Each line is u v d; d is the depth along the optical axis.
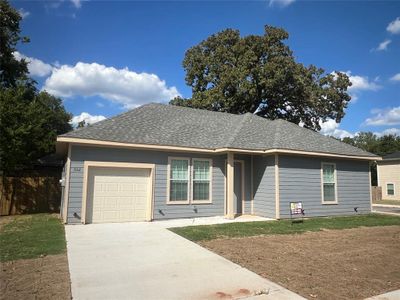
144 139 13.30
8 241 8.77
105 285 5.41
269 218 14.43
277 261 7.05
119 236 9.63
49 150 21.72
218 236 9.76
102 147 12.55
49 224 12.02
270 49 30.39
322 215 15.55
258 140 15.34
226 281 5.66
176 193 13.92
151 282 5.59
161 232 10.32
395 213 18.09
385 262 7.10
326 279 5.87
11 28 26.28
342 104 32.50
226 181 15.14
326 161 16.08
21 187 16.89
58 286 5.33
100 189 12.54
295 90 30.52
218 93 29.61
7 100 16.58
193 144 14.33
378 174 32.53
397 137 51.19
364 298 4.99
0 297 4.82
